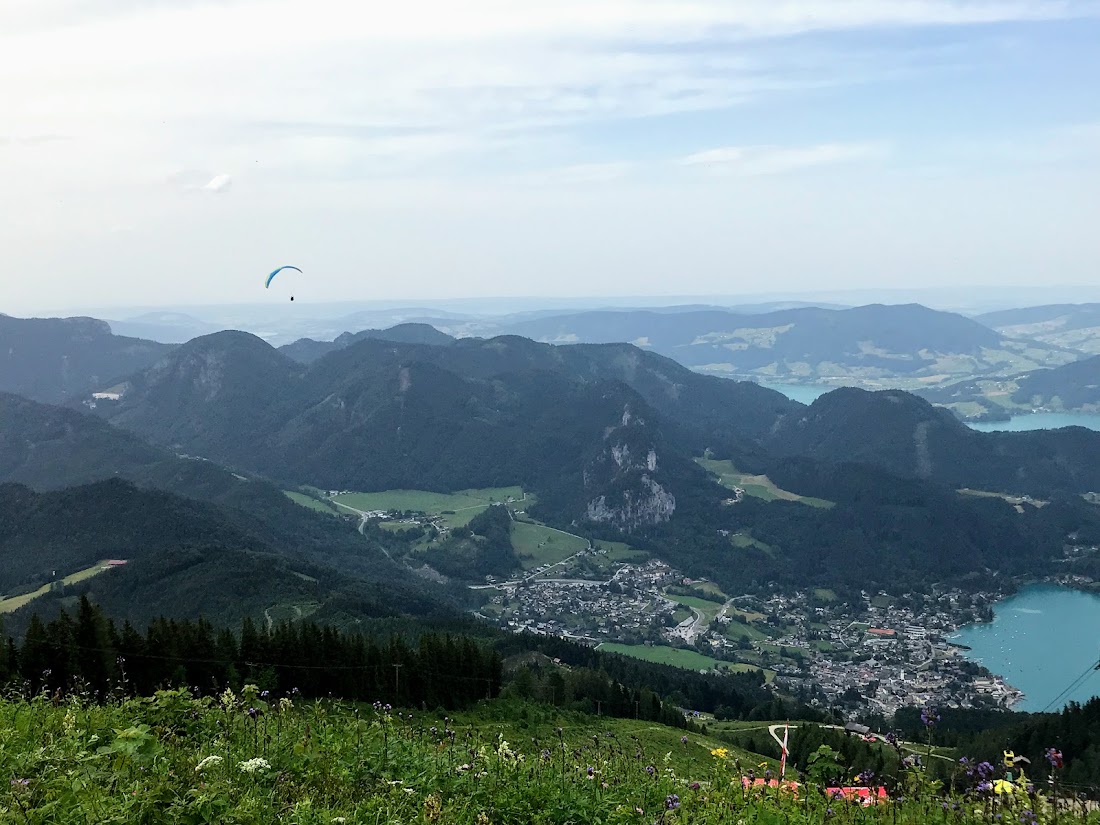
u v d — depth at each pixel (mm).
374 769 16719
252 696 20906
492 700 83625
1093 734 75062
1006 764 15023
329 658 73938
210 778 14477
